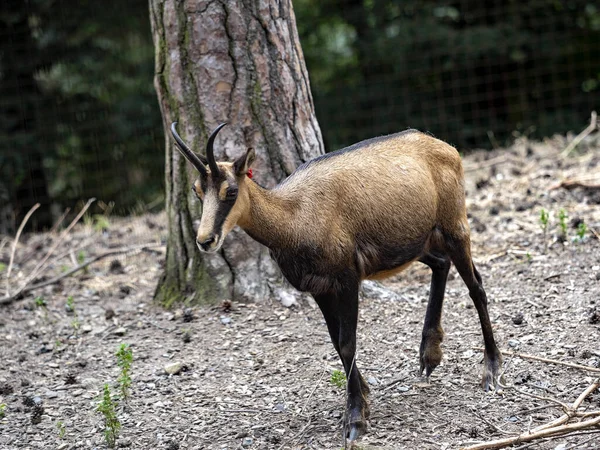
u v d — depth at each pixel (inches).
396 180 292.7
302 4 942.4
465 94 886.4
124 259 510.9
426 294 404.2
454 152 316.8
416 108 893.2
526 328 354.0
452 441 276.7
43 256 549.3
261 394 326.6
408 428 287.4
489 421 287.9
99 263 508.7
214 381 341.4
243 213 272.8
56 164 846.5
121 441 300.2
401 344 355.9
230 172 267.7
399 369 334.3
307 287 285.3
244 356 359.6
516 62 895.1
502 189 537.0
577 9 887.7
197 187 269.9
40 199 812.0
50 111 831.7
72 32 835.4
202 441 296.2
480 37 852.6
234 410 315.9
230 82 392.5
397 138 308.3
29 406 333.4
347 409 286.0
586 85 922.7
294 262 284.0
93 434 308.7
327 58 932.6
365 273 290.7
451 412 296.8
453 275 415.5
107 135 845.2
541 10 885.2
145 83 841.5
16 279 501.4
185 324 393.7
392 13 903.1
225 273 407.2
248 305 400.2
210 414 314.8
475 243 452.4
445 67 870.4
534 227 458.0
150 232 572.4
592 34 899.4
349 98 900.0
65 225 802.2
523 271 407.5
